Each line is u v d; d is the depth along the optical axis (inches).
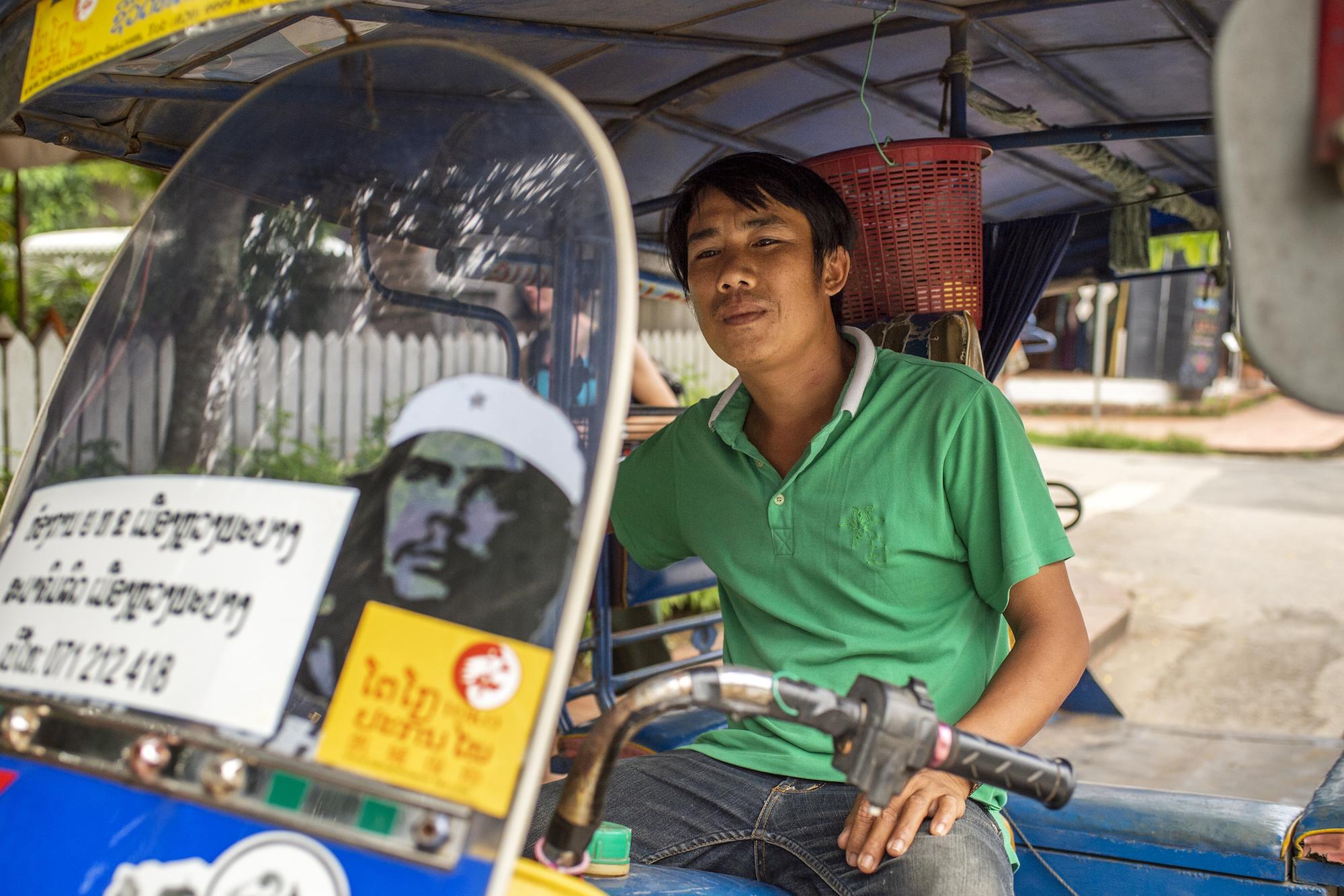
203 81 78.0
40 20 58.4
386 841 37.8
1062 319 721.6
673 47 82.5
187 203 56.8
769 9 77.9
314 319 49.3
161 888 38.6
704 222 78.6
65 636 45.1
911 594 73.5
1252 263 29.2
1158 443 578.9
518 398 43.6
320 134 54.0
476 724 39.0
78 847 40.2
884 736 42.8
